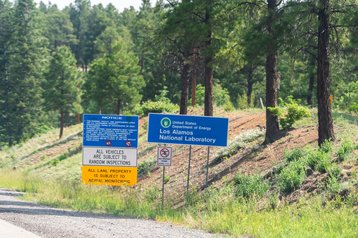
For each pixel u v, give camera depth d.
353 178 17.83
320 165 19.55
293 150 22.73
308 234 13.16
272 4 26.70
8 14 117.38
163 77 87.69
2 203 19.45
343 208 15.60
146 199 24.47
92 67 76.19
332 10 21.53
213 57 32.50
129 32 125.25
